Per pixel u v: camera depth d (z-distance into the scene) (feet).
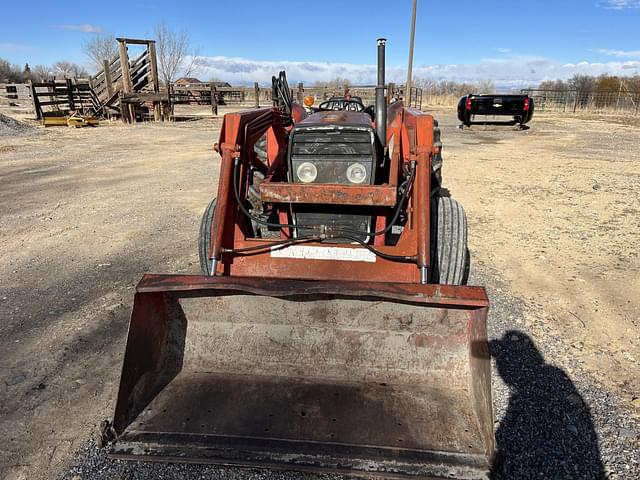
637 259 15.80
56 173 31.17
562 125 63.77
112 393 9.53
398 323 8.37
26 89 108.58
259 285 7.78
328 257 10.08
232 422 7.79
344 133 10.92
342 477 7.43
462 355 8.31
